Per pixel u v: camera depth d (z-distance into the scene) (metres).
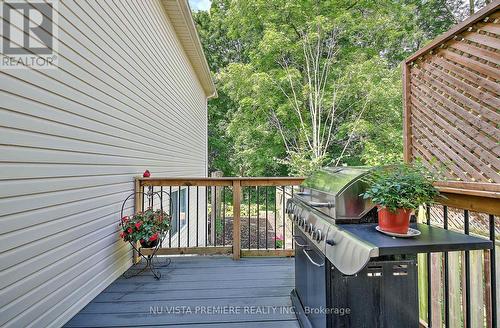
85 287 2.32
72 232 2.17
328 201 1.61
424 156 2.53
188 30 5.54
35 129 1.80
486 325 1.80
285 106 9.14
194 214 7.62
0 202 1.53
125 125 3.21
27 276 1.72
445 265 1.78
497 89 1.90
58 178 2.02
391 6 9.11
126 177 3.21
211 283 2.70
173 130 5.40
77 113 2.26
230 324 2.01
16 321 1.63
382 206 1.33
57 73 2.02
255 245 7.90
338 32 8.97
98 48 2.61
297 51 9.16
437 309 2.04
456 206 1.71
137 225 2.79
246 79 9.41
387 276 1.50
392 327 1.49
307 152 8.94
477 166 2.02
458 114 2.19
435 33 9.77
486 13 1.83
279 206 7.45
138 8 3.66
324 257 1.51
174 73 5.51
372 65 8.44
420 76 2.59
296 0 8.76
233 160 13.31
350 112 9.40
